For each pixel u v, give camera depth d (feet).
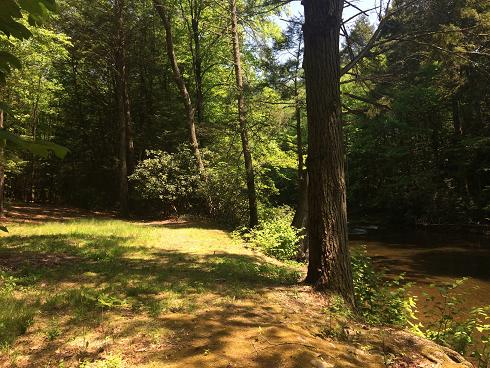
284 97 53.72
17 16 4.88
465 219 82.38
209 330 15.51
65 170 106.22
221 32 65.26
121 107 78.43
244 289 22.02
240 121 56.34
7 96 48.70
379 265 50.80
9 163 50.29
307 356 13.30
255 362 12.81
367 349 15.17
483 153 83.56
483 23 38.86
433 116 88.63
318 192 23.13
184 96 68.13
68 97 103.40
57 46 50.78
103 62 84.17
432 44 40.11
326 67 23.27
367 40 48.49
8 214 59.47
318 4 23.32
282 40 53.11
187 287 21.75
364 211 110.83
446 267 49.29
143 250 33.81
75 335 14.79
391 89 49.52
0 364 12.55
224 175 61.52
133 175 66.23
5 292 19.08
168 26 68.03
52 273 23.49
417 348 15.62
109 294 19.74
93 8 74.54
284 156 65.10
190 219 64.03
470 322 20.63
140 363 12.68
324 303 20.94
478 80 59.57
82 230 43.29
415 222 90.89
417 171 93.25
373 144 101.55
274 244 40.88
